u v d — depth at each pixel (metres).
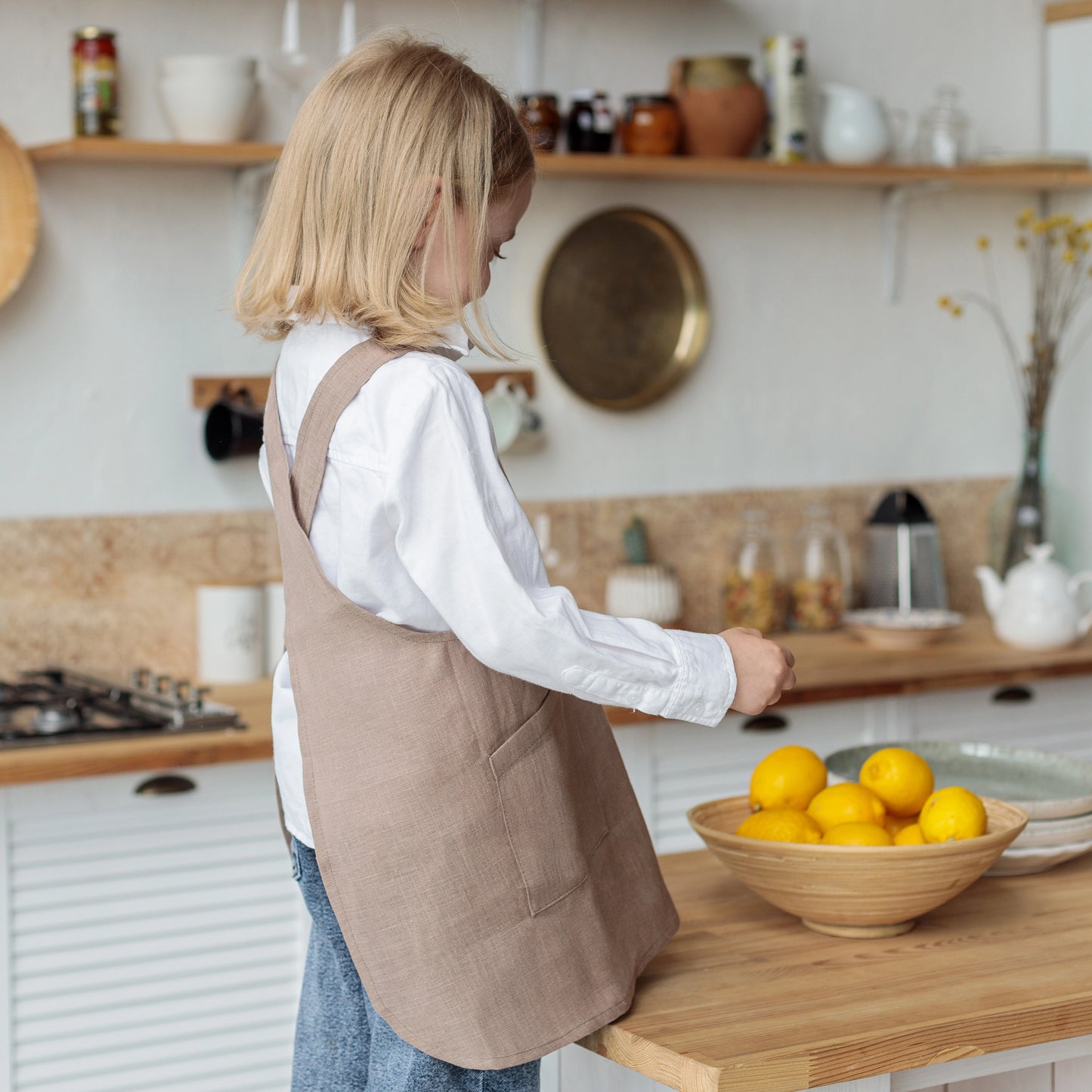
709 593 3.16
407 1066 1.08
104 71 2.47
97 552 2.61
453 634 1.08
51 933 2.12
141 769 2.09
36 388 2.56
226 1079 2.25
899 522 3.14
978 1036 1.03
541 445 2.97
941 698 2.77
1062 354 3.43
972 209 3.41
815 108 3.19
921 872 1.15
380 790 1.07
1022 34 3.43
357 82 1.11
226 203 2.69
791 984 1.11
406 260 1.09
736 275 3.16
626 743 2.51
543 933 1.07
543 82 2.95
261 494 2.75
